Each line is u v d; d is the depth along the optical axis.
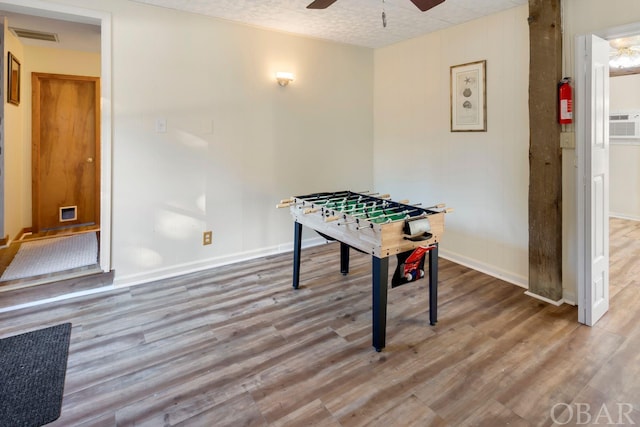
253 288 3.27
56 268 3.34
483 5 3.13
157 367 2.15
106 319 2.71
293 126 4.20
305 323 2.66
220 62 3.64
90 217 5.13
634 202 5.86
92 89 4.95
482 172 3.57
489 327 2.57
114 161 3.20
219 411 1.80
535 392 1.91
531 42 2.90
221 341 2.43
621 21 2.49
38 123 4.63
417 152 4.26
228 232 3.88
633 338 2.40
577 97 2.50
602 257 2.66
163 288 3.27
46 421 1.73
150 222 3.41
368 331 2.54
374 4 3.13
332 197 3.26
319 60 4.30
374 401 1.86
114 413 1.79
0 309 2.85
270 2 3.14
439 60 3.90
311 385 1.99
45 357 2.24
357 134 4.73
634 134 5.77
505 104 3.30
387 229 2.24
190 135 3.54
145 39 3.23
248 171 3.94
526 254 3.26
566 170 2.86
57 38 4.21
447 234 4.01
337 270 3.70
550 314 2.74
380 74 4.69
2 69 3.68
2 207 3.93
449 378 2.03
